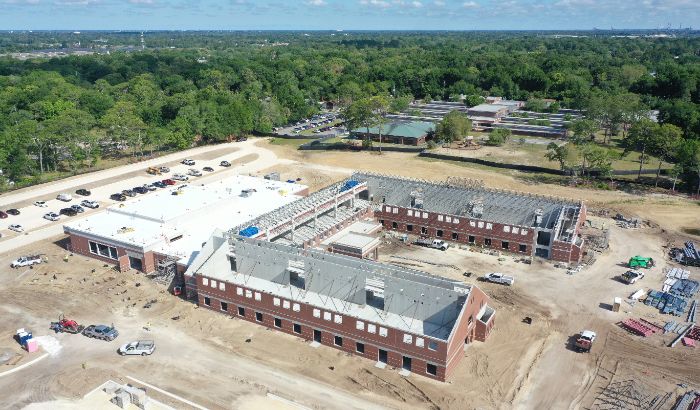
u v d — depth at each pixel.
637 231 105.56
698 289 80.88
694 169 124.06
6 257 96.31
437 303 65.38
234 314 75.62
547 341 68.81
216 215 104.44
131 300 80.44
